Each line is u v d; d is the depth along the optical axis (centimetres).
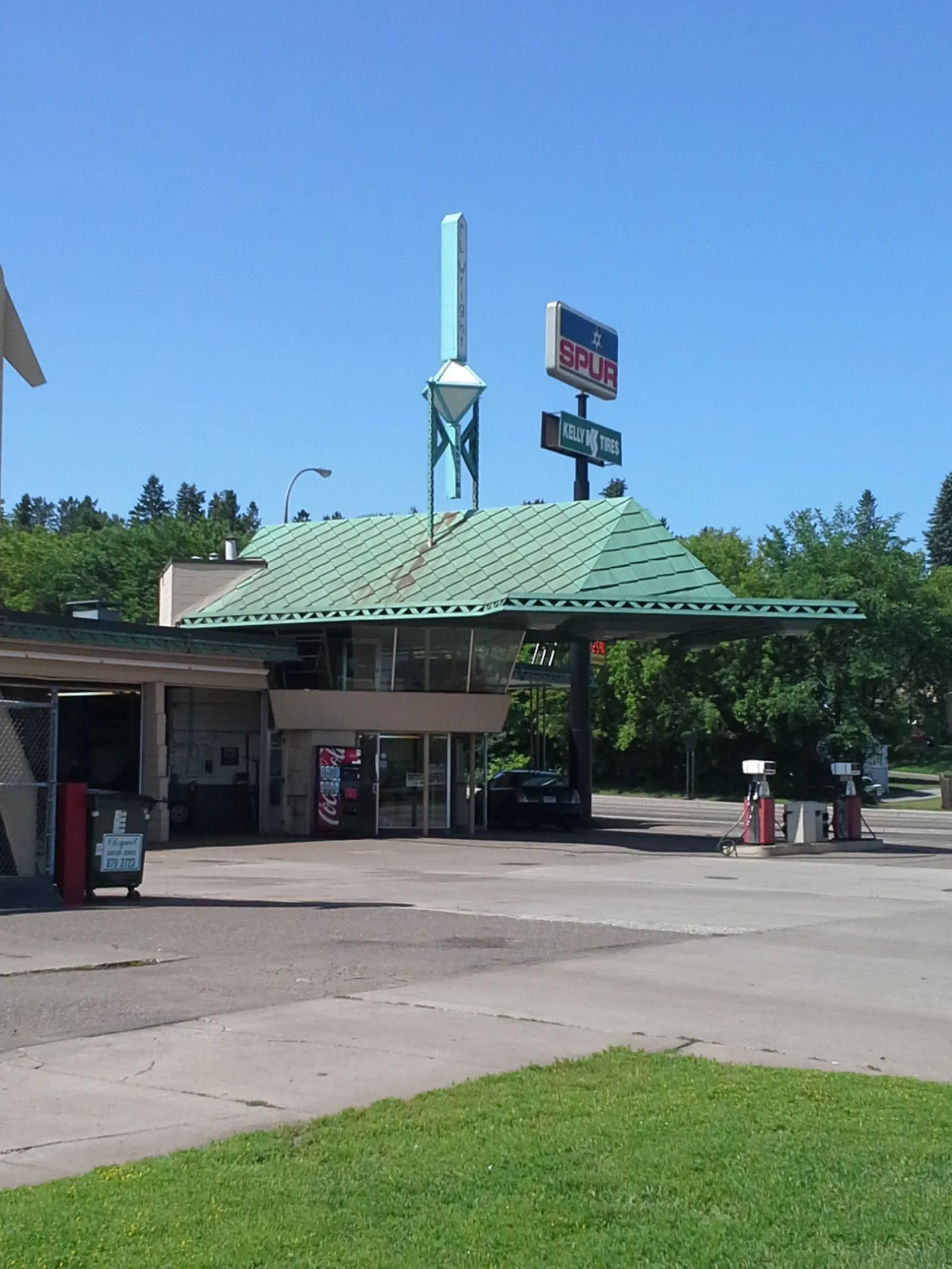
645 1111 693
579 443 4200
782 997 1086
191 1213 532
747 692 6981
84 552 9162
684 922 1596
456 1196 555
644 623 3394
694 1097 724
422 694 3422
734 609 3081
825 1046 898
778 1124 667
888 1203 547
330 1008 1002
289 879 2188
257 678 3319
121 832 1725
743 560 7575
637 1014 997
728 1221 527
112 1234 507
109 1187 565
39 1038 895
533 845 3116
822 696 7038
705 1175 584
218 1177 579
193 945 1340
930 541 14638
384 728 3406
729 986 1134
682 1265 483
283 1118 696
